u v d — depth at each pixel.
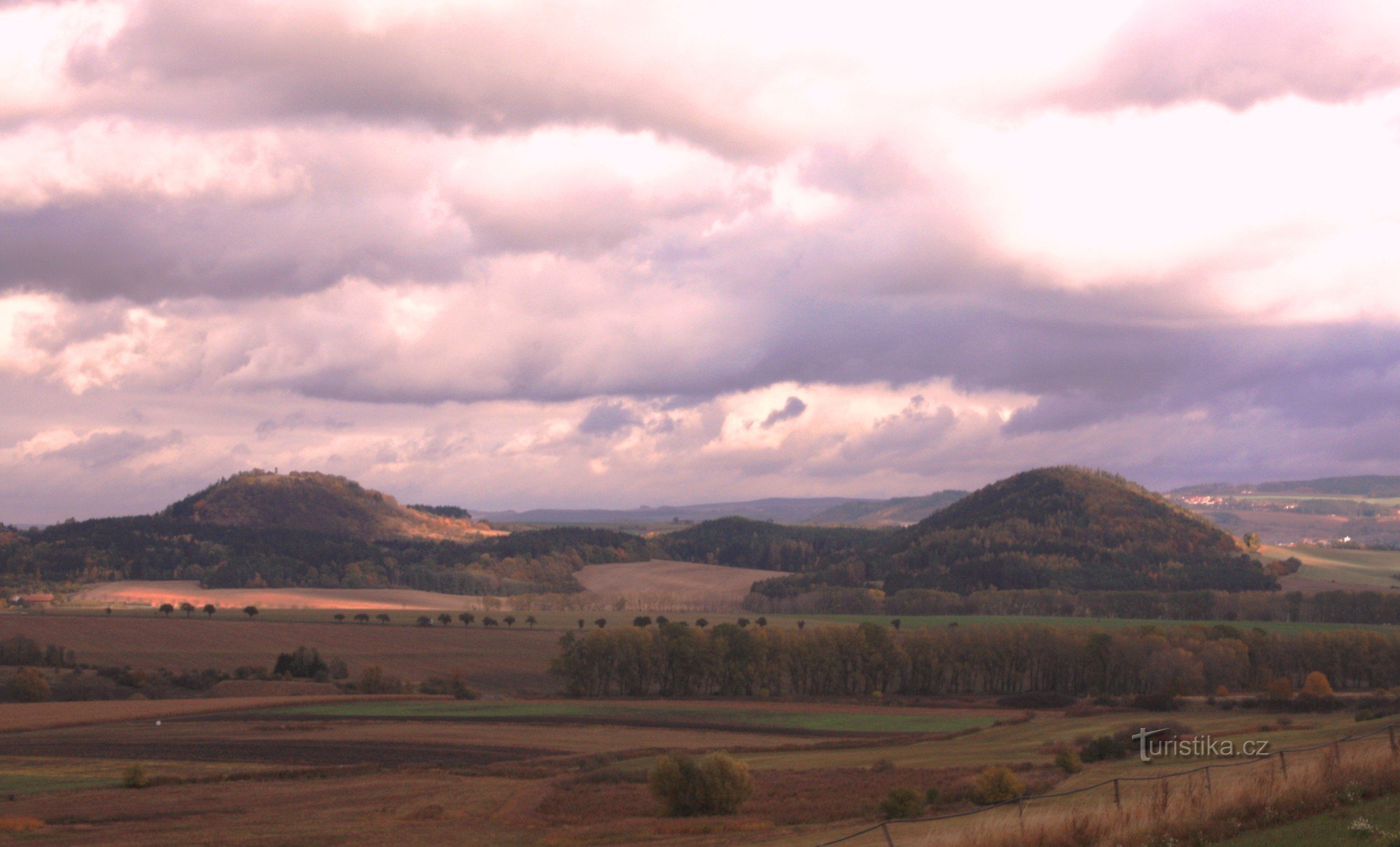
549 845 46.25
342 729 98.00
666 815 53.31
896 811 46.53
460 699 140.12
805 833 43.47
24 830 51.53
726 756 54.09
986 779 49.72
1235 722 84.06
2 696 130.62
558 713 111.81
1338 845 20.78
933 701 133.38
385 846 46.91
